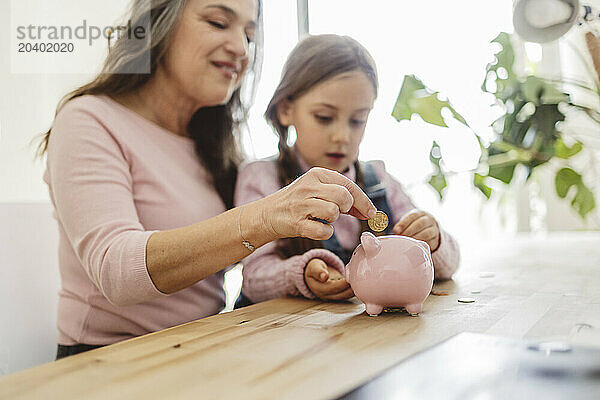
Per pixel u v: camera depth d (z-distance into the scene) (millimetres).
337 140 1156
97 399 372
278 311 703
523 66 1914
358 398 359
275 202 658
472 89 1939
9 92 1226
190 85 1009
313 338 538
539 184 2166
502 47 1383
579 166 1709
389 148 2012
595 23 1092
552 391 355
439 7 1999
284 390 382
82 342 927
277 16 1937
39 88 1254
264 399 364
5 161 1198
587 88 1312
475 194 2166
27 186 1203
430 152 1480
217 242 677
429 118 1347
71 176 823
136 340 541
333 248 1095
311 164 1201
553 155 1332
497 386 367
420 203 2074
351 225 1177
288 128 1220
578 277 940
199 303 989
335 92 1131
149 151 974
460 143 1653
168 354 484
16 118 1224
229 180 1121
